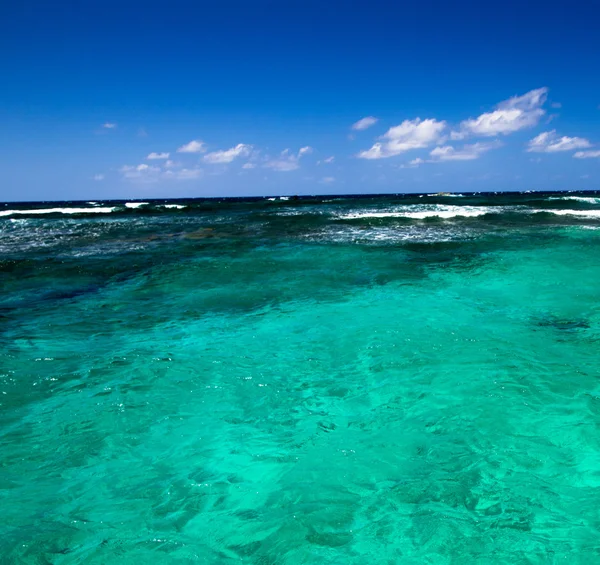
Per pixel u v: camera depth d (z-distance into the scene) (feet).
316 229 72.08
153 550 10.93
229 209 128.77
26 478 13.67
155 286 37.19
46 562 10.50
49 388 19.36
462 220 81.15
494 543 10.89
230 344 24.71
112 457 14.84
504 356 21.76
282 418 17.25
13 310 31.22
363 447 15.16
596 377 19.43
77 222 89.25
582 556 10.41
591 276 37.29
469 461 14.12
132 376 20.62
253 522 11.89
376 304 31.27
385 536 11.26
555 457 14.20
